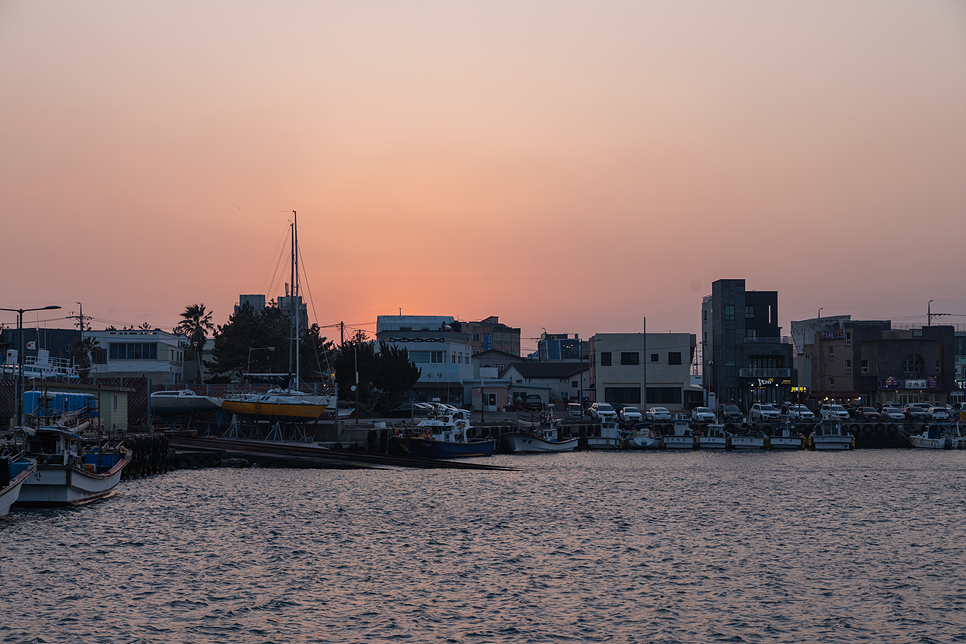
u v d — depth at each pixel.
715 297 138.00
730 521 48.50
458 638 27.25
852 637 27.66
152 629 27.56
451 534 44.00
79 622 28.06
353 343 117.50
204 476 68.44
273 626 28.12
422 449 83.31
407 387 117.44
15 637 26.48
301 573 35.06
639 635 27.67
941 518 49.78
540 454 93.88
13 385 72.88
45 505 49.03
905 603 31.36
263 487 61.84
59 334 145.38
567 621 29.02
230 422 92.06
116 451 60.44
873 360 139.38
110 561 36.41
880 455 95.00
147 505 51.91
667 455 93.62
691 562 37.75
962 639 27.52
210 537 42.12
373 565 36.69
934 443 104.94
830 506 54.41
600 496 58.97
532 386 146.38
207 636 27.05
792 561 38.00
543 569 36.28
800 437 102.56
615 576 35.12
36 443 50.72
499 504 54.78
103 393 75.88
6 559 36.38
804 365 150.12
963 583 34.22
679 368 129.75
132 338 112.06
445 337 140.25
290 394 87.81
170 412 93.12
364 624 28.48
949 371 137.50
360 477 69.44
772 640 27.31
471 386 135.12
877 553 39.78
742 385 134.00
